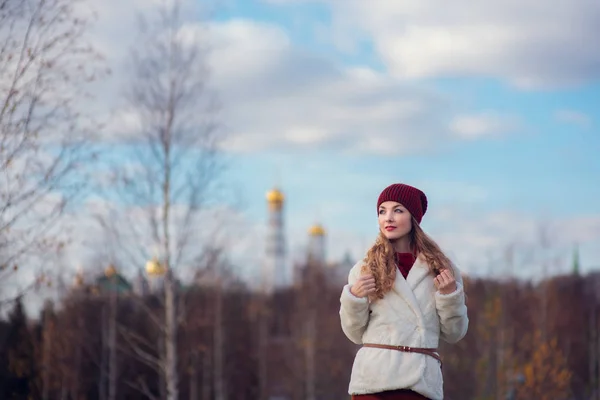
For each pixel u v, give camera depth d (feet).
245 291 193.47
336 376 170.91
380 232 15.92
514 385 87.61
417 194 15.90
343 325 15.65
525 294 175.11
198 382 147.23
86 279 98.63
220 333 135.03
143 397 120.37
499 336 104.47
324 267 244.83
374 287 15.20
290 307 220.23
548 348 91.45
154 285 88.07
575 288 193.16
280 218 462.60
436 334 15.37
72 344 109.19
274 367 183.62
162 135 73.72
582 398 167.43
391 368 14.94
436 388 15.07
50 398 109.70
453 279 15.21
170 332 74.02
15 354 96.78
